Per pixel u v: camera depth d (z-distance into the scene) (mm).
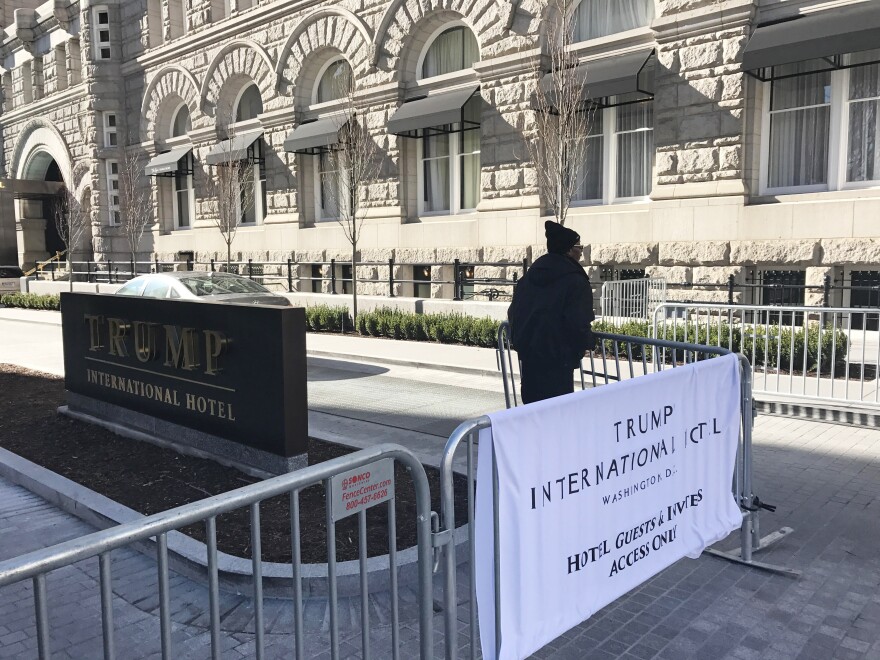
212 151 26750
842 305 14094
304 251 24422
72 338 8492
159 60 30219
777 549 4809
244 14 25438
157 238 31422
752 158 14930
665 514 3807
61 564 1887
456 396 10000
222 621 4008
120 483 6117
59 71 36594
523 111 17984
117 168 33562
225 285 12844
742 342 8617
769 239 14484
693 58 15188
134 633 3918
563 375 5117
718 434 4234
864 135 14031
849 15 13117
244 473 6176
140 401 7457
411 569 4281
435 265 19469
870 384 8844
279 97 24891
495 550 2826
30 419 8484
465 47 20484
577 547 3219
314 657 3633
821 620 3922
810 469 6410
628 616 3988
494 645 2883
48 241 41969
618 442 3412
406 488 5766
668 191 15820
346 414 8875
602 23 17391
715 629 3842
